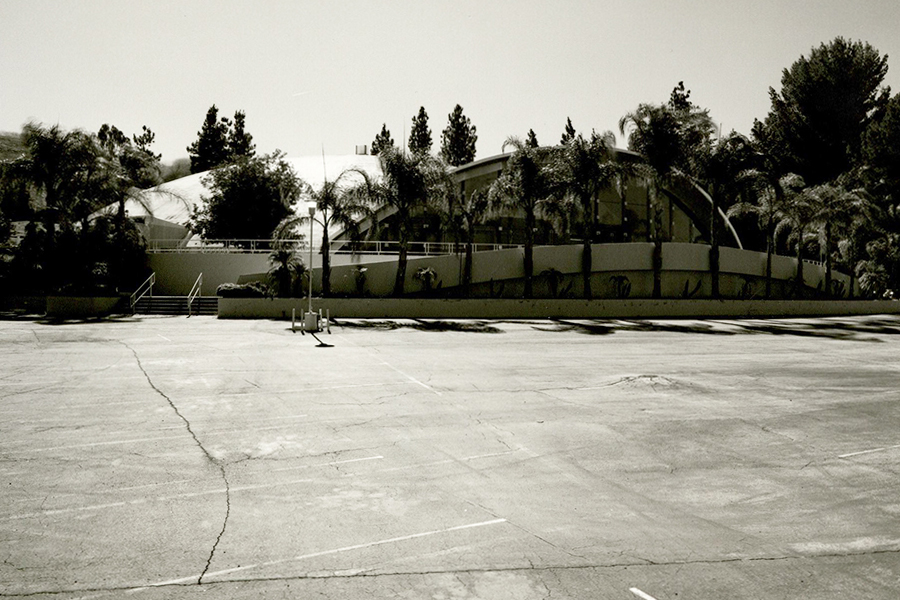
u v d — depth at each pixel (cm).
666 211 4759
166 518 582
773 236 4550
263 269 3481
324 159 5069
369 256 3572
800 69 6306
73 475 696
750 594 459
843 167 6266
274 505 621
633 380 1382
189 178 5497
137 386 1216
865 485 730
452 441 873
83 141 3042
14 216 3675
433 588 457
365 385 1276
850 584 479
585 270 3519
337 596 443
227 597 438
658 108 3519
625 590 461
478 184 4194
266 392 1183
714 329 2841
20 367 1421
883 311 4303
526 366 1595
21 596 434
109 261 3238
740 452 860
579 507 637
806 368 1684
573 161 3416
